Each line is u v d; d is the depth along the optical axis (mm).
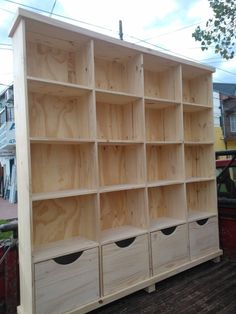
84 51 2307
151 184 2590
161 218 2928
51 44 2275
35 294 1851
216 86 16516
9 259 2164
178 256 2695
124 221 2746
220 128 13555
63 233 2359
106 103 2689
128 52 2492
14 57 2127
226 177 3320
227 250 3158
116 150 2742
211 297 2324
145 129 2789
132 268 2350
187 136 3389
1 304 2148
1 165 13000
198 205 3334
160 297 2352
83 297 2062
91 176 2266
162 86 3080
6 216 7363
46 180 2293
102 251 2186
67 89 2160
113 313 2139
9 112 10492
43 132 2283
